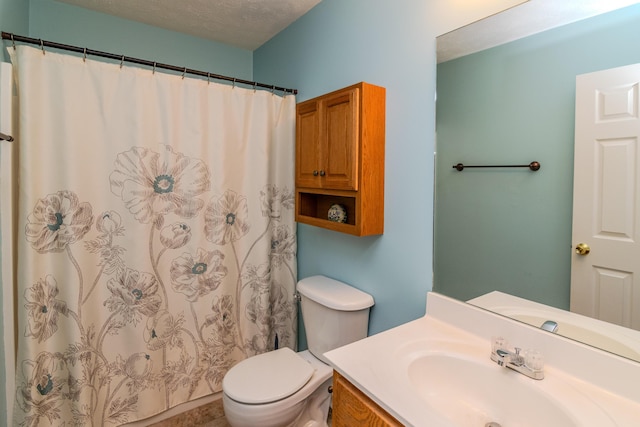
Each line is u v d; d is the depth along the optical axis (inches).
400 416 31.2
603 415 31.0
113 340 65.3
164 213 68.6
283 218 84.7
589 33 35.6
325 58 74.0
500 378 38.3
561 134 38.1
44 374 58.7
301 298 72.1
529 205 41.3
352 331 62.4
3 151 53.6
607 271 35.0
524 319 41.8
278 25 86.9
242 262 78.9
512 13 42.3
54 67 57.7
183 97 69.4
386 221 60.3
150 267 67.6
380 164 59.4
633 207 32.9
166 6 78.1
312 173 68.2
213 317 75.8
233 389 55.9
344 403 39.4
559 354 37.8
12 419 56.7
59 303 60.2
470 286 47.7
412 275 56.2
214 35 92.9
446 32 49.8
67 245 59.6
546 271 39.8
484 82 45.4
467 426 37.7
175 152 68.8
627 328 33.8
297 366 62.5
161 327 70.0
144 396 68.4
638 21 32.2
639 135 32.1
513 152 42.6
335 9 70.8
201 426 70.8
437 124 51.3
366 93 56.8
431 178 52.5
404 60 56.0
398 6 56.8
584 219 36.4
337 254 73.7
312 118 67.7
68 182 59.2
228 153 75.0
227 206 75.7
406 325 49.8
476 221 46.9
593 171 35.6
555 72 38.4
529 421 35.3
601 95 34.8
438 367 42.2
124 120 63.7
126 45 84.4
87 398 62.3
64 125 58.5
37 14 74.6
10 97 53.7
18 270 56.0
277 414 54.5
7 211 54.5
